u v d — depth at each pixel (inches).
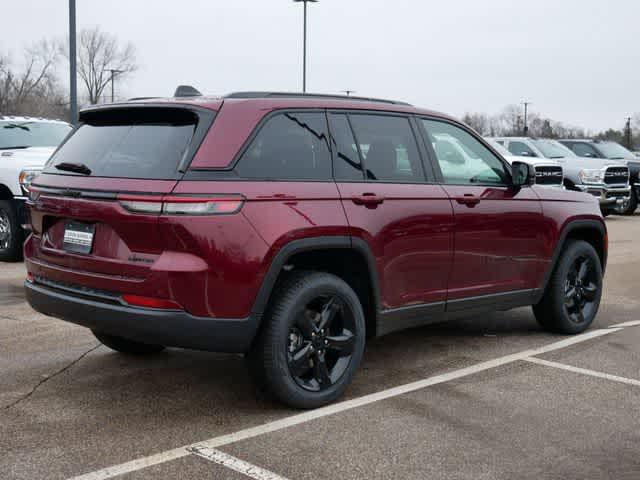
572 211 248.2
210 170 160.4
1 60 2292.1
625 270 402.3
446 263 207.2
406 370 210.5
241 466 144.6
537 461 148.9
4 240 392.5
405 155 202.7
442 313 210.4
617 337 251.4
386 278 191.3
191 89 186.9
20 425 164.7
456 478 140.7
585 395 190.1
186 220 155.4
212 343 160.7
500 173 229.9
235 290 160.4
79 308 169.6
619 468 146.3
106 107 180.9
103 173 169.8
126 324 160.9
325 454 150.9
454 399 185.8
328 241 175.0
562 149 777.6
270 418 171.2
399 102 211.6
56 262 178.4
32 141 430.9
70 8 640.4
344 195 180.9
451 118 220.7
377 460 148.2
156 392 188.7
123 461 146.3
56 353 222.4
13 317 266.1
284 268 181.9
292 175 173.8
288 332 170.9
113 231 164.9
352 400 184.1
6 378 198.1
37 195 184.2
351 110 192.7
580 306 257.3
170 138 166.4
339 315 183.8
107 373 203.9
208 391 190.1
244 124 168.4
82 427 164.1
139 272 158.9
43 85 2400.3
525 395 189.5
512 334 254.5
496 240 221.6
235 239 159.8
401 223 192.7
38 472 140.9
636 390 194.5
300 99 183.0
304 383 177.5
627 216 818.8
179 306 157.1
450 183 211.6
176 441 156.7
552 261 242.1
